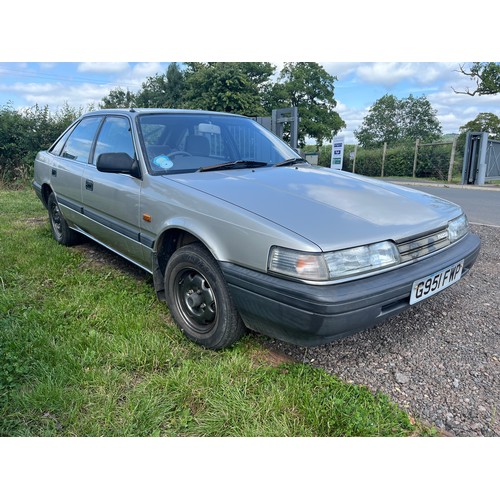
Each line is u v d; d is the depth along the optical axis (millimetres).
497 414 2008
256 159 3373
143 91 48344
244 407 1995
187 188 2594
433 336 2732
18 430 1871
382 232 2182
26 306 3094
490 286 3605
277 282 2029
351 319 1962
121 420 1938
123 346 2480
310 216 2207
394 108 50688
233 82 23828
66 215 4328
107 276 3688
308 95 37406
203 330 2582
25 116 12062
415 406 2064
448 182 16312
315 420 1916
